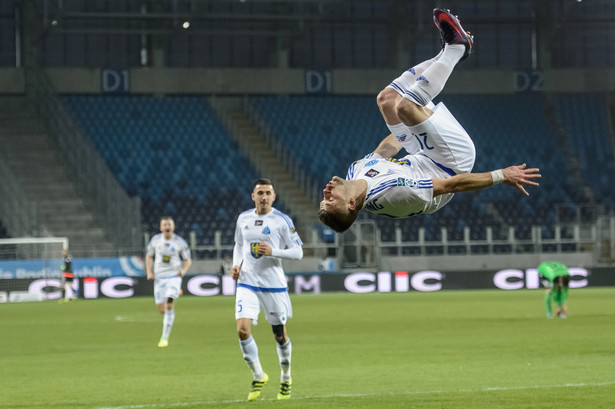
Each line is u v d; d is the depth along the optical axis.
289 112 65.75
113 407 13.05
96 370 17.78
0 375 17.06
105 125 61.91
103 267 49.66
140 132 62.12
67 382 15.98
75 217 53.84
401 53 66.81
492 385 14.83
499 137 65.81
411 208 9.65
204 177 60.28
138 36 64.38
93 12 58.47
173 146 61.84
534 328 26.69
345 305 39.78
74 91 62.38
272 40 66.00
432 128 9.86
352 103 67.19
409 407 12.61
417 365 17.91
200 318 32.94
